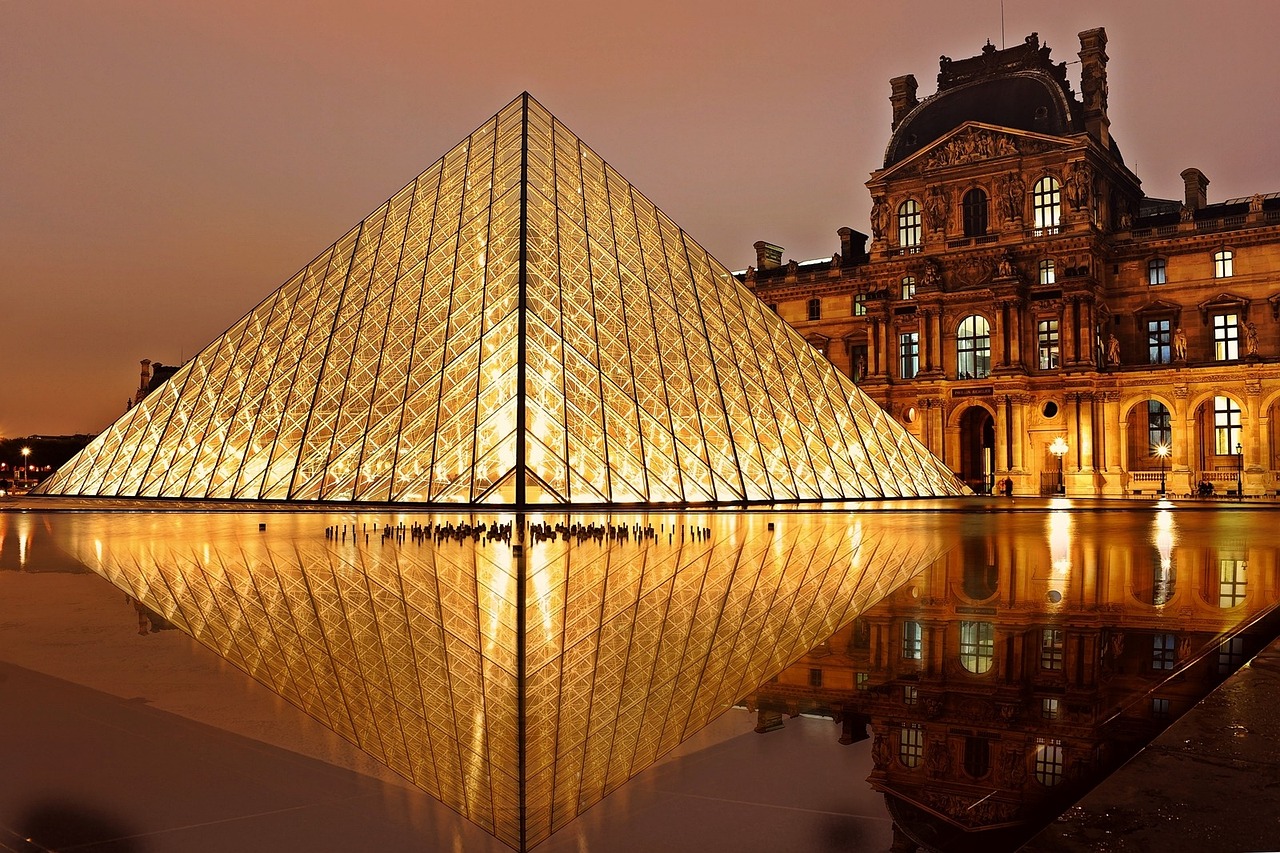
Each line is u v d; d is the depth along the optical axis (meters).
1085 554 30.97
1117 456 101.12
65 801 8.04
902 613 18.52
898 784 8.35
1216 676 12.91
